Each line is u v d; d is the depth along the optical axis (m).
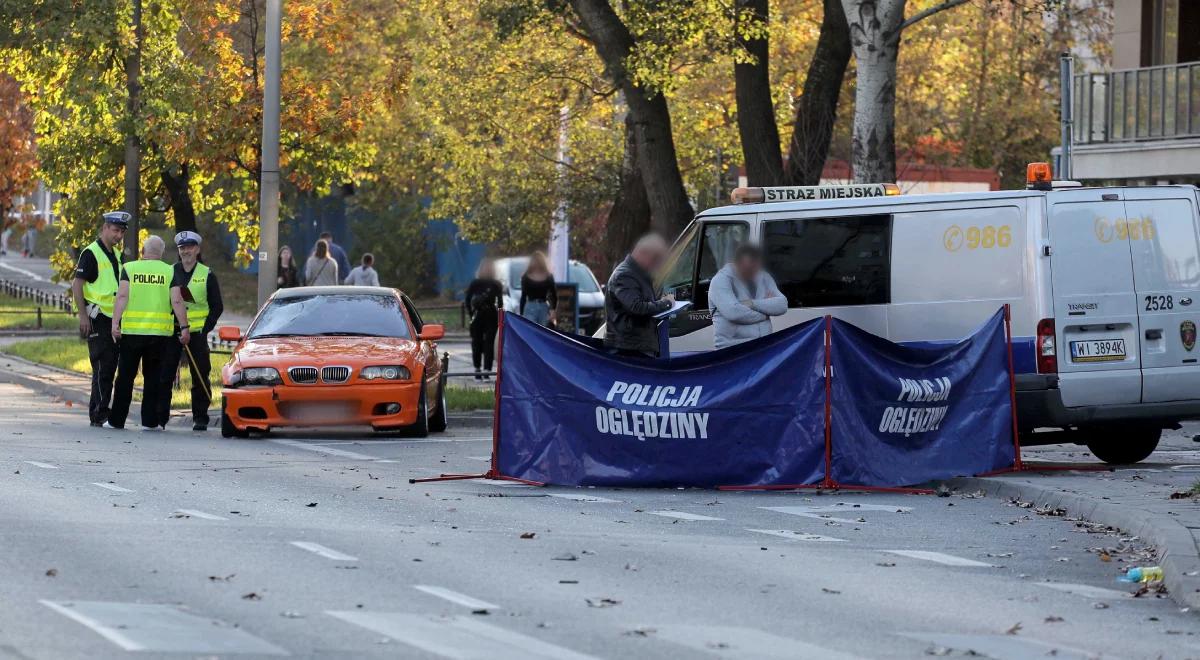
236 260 49.53
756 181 44.06
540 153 62.03
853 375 21.72
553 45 56.44
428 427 29.89
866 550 16.69
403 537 16.69
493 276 43.47
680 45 44.16
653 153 43.41
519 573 14.63
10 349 50.53
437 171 69.69
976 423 22.70
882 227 24.39
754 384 21.62
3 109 77.75
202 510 18.36
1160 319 23.78
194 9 43.81
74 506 18.33
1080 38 78.50
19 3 41.66
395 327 30.36
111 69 43.47
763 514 19.38
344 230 96.69
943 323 23.88
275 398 28.03
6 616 11.94
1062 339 23.23
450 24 60.38
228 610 12.45
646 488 21.77
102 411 30.31
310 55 48.06
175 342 30.16
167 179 45.41
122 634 11.32
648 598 13.59
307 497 19.92
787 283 24.95
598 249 67.56
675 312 23.05
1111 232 23.62
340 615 12.37
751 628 12.42
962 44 76.69
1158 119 45.16
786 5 59.19
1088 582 15.11
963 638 12.30
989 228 23.64
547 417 21.94
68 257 47.66
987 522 18.92
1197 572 14.63
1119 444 25.61
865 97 38.34
